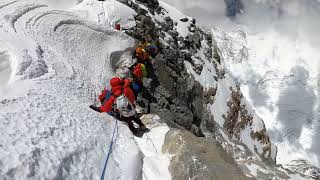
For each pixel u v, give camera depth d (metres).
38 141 6.36
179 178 8.43
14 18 15.50
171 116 20.61
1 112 6.71
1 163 5.22
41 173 5.68
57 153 6.43
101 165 7.41
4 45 11.85
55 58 13.68
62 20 18.17
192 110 28.27
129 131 10.01
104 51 19.59
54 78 11.45
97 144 8.04
